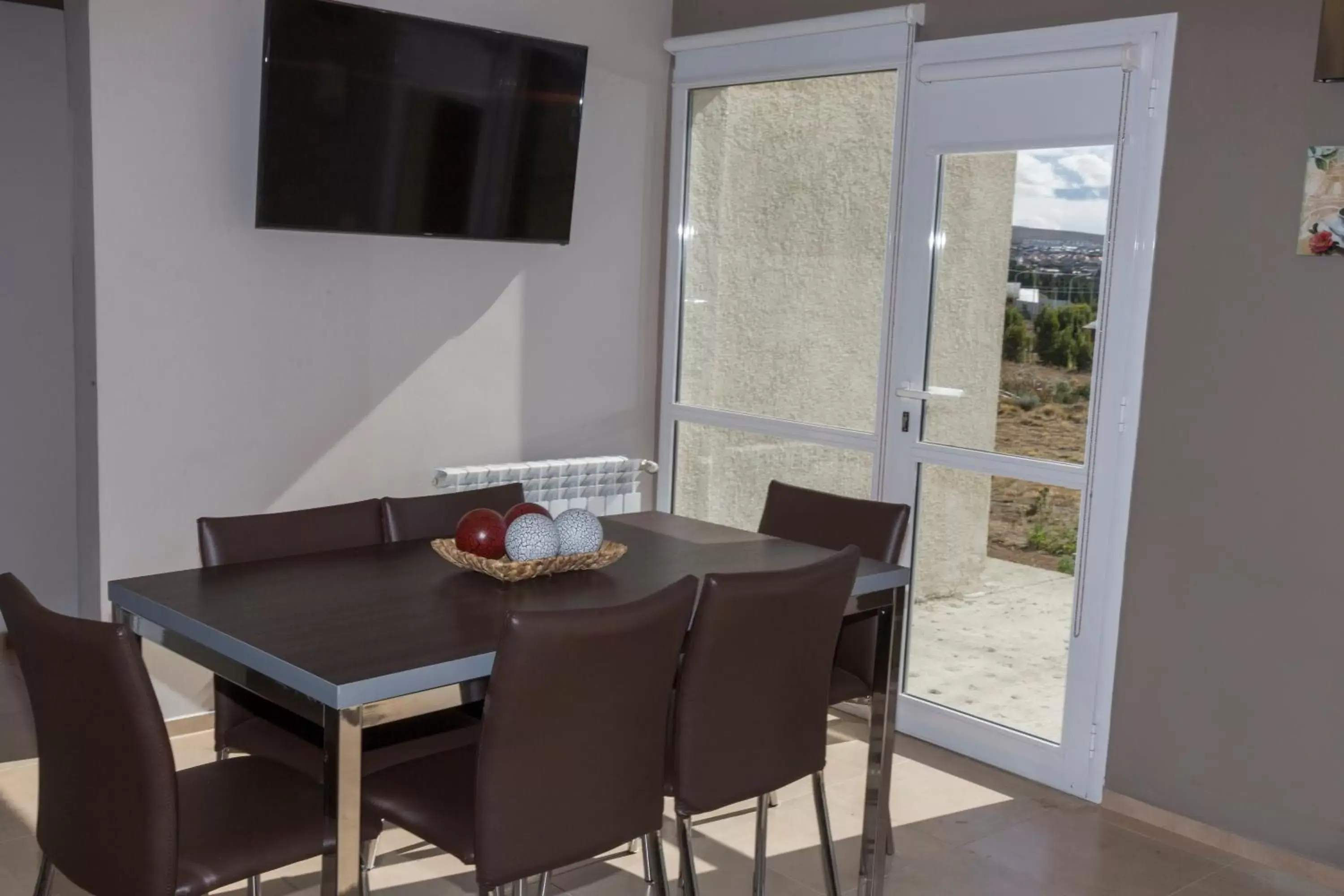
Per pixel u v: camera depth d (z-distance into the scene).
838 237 4.34
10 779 3.55
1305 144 3.12
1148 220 3.45
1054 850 3.38
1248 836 3.37
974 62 3.81
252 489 4.00
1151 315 3.46
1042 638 3.81
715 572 2.91
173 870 2.08
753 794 2.65
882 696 3.00
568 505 4.63
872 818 3.03
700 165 4.81
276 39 3.67
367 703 2.11
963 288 3.94
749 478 4.74
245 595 2.57
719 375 4.82
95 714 2.05
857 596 2.89
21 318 4.44
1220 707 3.40
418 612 2.49
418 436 4.36
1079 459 3.68
